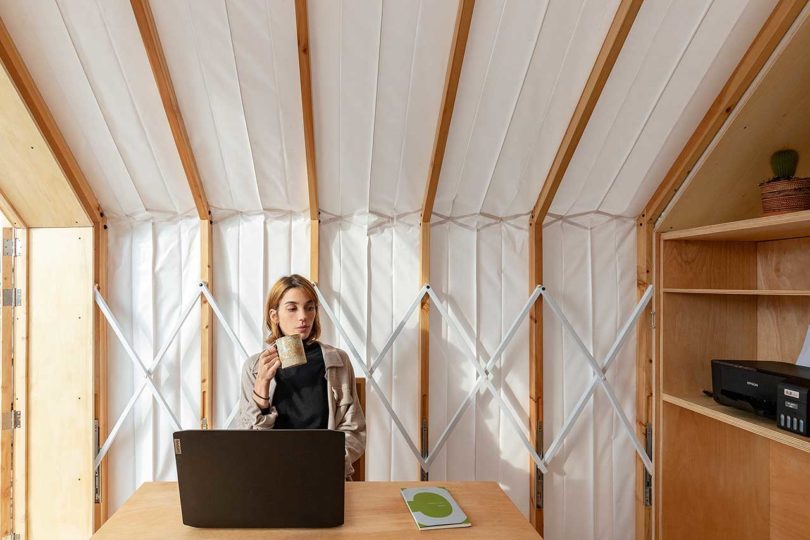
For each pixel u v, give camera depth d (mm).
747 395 1709
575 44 1775
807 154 1945
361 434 1871
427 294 2279
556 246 2365
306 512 1057
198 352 2322
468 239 2348
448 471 2318
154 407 2293
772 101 1776
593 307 2375
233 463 1033
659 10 1679
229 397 2312
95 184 2158
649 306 2352
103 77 1835
